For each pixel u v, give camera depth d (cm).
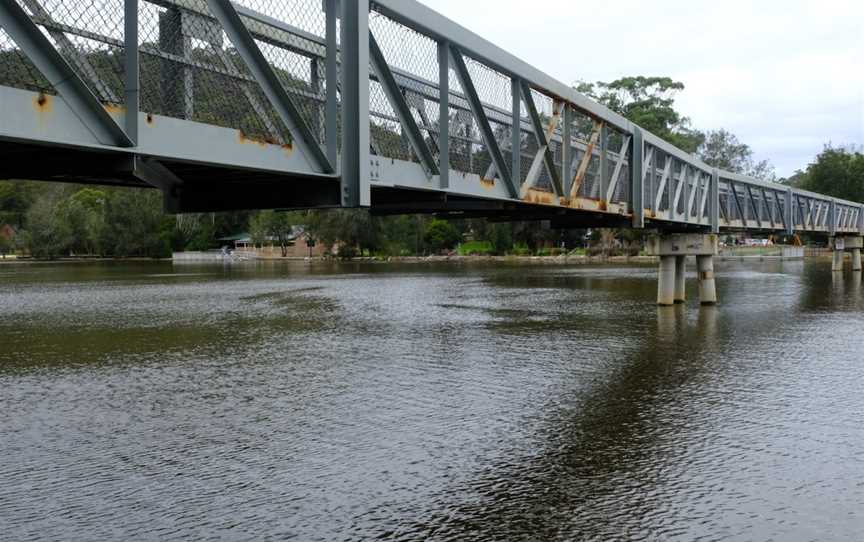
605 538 805
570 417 1287
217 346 2122
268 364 1825
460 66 1212
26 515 888
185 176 954
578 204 1688
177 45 731
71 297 3844
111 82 677
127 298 3769
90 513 891
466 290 4134
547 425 1237
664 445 1121
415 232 10444
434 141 1187
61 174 779
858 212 5919
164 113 728
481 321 2648
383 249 10231
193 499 930
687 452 1087
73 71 616
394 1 1004
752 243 12556
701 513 868
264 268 7694
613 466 1030
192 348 2089
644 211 2150
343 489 956
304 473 1017
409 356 1917
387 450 1112
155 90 720
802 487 946
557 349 2005
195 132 742
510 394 1464
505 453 1091
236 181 991
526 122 1517
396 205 1420
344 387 1546
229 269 7500
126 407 1403
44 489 973
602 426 1228
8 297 3850
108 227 11456
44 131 611
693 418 1272
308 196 962
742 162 13588
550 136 1539
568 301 3394
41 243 11294
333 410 1354
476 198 1330
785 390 1477
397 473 1012
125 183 939
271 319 2773
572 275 5597
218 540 813
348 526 845
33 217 11375
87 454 1116
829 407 1339
